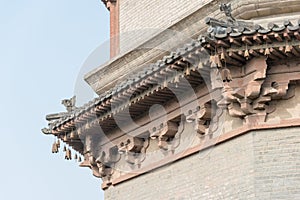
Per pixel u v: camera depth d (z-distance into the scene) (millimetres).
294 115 35000
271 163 34719
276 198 34312
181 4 40438
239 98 35188
